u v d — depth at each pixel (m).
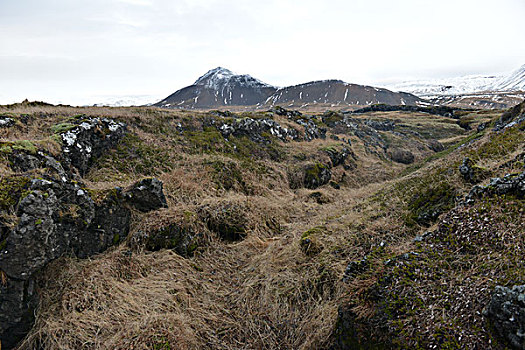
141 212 5.68
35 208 3.54
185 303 4.36
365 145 23.73
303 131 19.08
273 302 4.44
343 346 3.27
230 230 6.37
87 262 4.37
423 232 4.66
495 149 6.73
